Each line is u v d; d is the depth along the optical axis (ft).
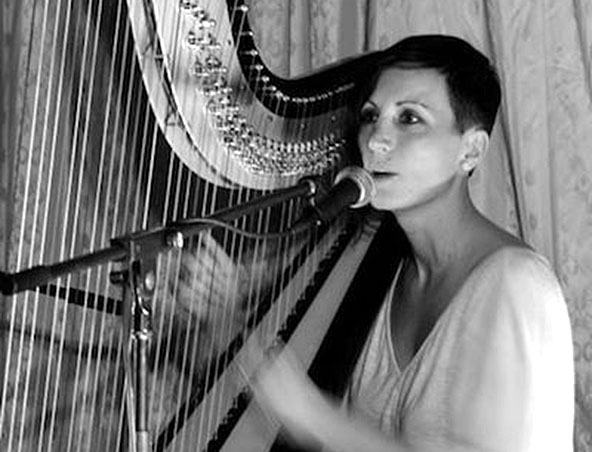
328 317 5.37
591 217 7.01
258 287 5.45
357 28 7.64
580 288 7.02
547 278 4.61
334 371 5.13
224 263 5.21
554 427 4.44
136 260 3.60
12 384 4.74
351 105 5.59
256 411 5.02
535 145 7.09
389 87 4.98
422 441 4.50
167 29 4.57
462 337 4.59
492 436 4.35
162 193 4.81
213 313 5.18
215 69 4.83
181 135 4.79
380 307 5.22
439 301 4.90
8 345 4.42
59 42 4.90
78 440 5.04
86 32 4.65
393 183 4.89
